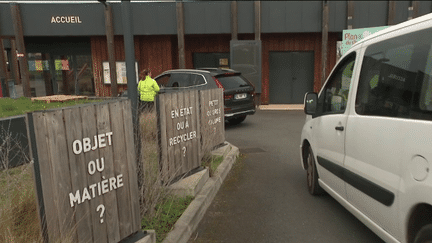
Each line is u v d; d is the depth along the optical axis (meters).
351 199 3.42
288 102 16.22
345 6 14.23
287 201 4.58
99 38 16.28
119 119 2.83
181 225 3.60
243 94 10.15
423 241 2.34
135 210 3.07
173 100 4.66
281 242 3.45
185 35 15.80
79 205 2.51
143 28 14.96
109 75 16.44
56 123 2.31
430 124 2.25
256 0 14.31
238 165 6.48
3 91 15.19
